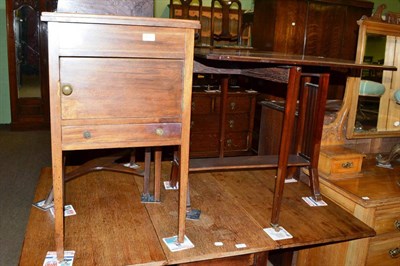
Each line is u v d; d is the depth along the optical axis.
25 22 5.03
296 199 1.92
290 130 1.54
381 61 2.23
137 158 2.57
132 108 1.27
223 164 1.72
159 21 1.22
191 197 1.88
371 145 2.37
